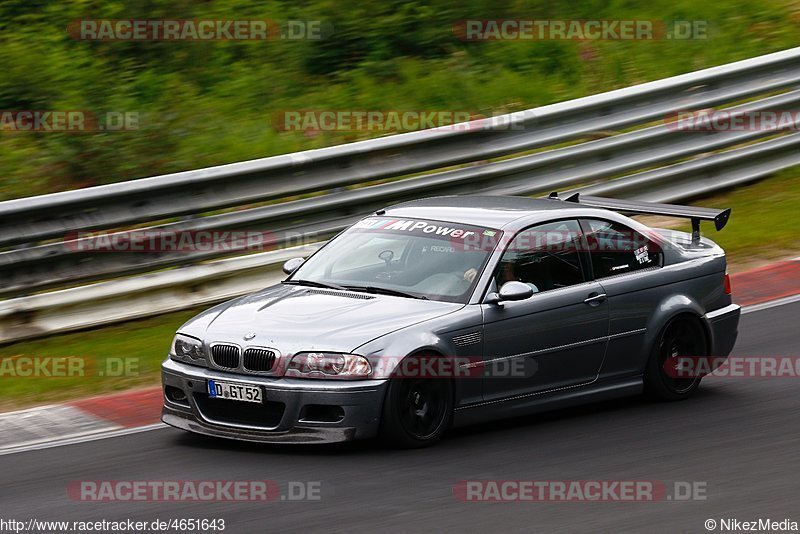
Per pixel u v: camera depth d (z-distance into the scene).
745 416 25.73
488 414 24.27
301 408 22.20
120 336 32.88
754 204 45.31
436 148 39.84
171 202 34.66
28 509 19.77
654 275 27.09
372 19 54.28
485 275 24.45
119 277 35.22
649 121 44.41
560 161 42.19
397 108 49.94
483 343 23.81
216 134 45.75
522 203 27.39
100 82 47.47
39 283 32.53
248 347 22.69
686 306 27.28
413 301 24.11
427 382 23.05
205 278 35.19
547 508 19.48
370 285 25.06
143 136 43.16
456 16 55.19
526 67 54.44
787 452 22.91
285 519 18.92
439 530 18.42
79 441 24.20
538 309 24.78
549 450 23.06
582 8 59.38
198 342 23.41
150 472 21.72
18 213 31.92
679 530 18.53
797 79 47.97
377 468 21.62
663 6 60.94
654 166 45.44
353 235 27.06
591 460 22.41
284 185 36.66
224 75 51.53
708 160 46.00
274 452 22.83
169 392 24.06
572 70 54.81
